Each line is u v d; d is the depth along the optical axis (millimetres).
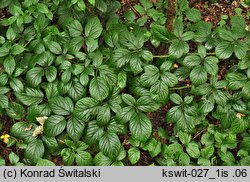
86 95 1447
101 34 1486
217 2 1651
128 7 1598
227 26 1560
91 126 1415
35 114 1420
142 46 1481
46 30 1440
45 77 1458
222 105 1421
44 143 1425
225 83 1430
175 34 1433
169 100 1499
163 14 1532
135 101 1415
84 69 1404
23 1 1494
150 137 1443
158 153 1454
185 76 1451
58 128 1403
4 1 1446
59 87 1414
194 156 1430
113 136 1405
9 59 1399
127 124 1443
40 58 1411
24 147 1416
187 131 1430
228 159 1433
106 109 1403
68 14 1469
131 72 1445
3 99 1402
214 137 1450
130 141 1433
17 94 1422
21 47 1404
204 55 1422
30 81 1403
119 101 1415
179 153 1433
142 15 1571
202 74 1407
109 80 1408
